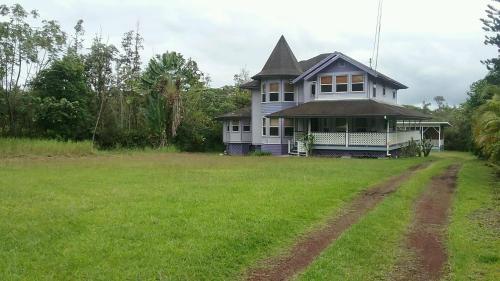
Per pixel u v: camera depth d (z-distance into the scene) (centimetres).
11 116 3775
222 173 1817
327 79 3231
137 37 4859
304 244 837
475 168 2189
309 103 3231
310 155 3111
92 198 1177
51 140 3256
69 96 3869
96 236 804
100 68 4328
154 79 4066
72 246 750
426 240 880
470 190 1445
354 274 689
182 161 2569
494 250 798
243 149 4053
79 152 3152
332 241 856
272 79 3512
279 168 2045
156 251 733
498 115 1841
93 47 4341
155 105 4016
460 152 4281
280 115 3036
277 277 676
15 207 1046
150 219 930
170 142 4188
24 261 676
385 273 702
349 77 3155
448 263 743
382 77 3158
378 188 1452
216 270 683
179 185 1431
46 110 3678
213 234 828
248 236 831
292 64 3559
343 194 1286
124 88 4388
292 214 1012
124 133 4109
